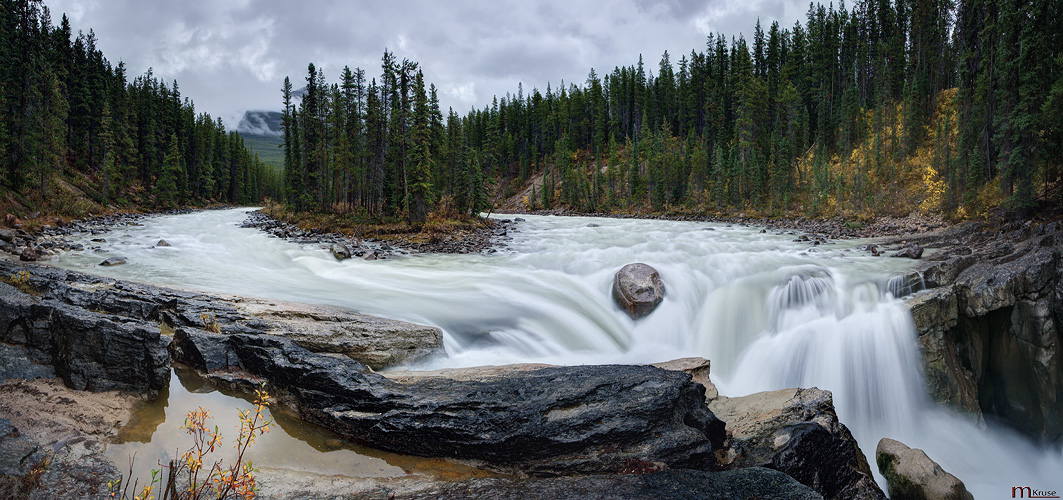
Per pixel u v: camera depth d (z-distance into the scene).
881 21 86.75
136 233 32.44
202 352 9.16
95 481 5.68
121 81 89.94
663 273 19.50
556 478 6.46
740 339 16.05
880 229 36.47
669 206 77.94
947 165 39.22
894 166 51.09
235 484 4.96
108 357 7.96
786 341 15.27
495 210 99.38
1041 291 14.82
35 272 12.20
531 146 130.88
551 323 15.31
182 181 89.62
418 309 15.12
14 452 5.76
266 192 144.25
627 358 14.19
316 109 61.41
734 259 22.17
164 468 6.17
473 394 7.90
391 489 6.20
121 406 7.62
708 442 7.14
